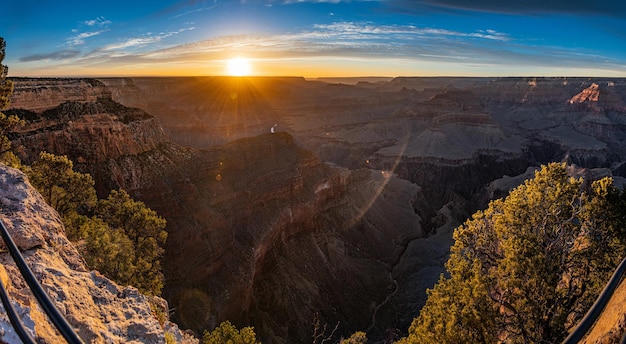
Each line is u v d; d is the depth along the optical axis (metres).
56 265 11.12
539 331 17.08
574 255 18.19
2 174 13.45
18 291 8.89
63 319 5.75
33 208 12.77
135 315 11.38
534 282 16.84
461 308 17.80
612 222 17.84
